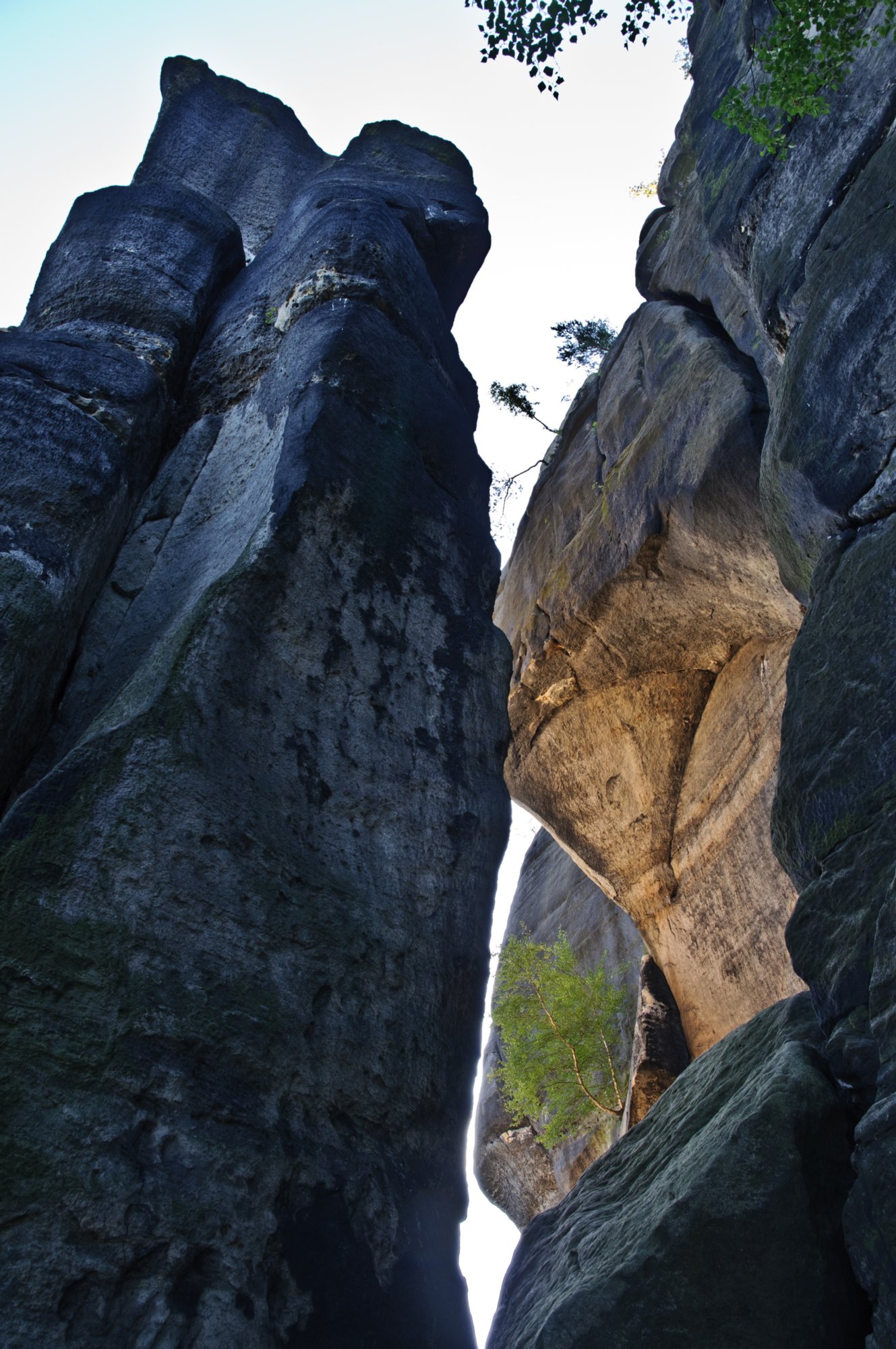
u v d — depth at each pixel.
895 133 7.56
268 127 13.70
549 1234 6.45
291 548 6.65
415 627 7.09
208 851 5.38
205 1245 4.45
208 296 9.61
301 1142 4.98
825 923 5.48
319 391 7.55
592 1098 15.05
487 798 6.82
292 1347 4.47
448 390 9.01
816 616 6.62
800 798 6.00
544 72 7.84
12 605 6.09
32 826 4.99
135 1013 4.74
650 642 13.88
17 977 4.55
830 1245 4.56
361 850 6.07
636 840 14.48
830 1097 4.86
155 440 8.05
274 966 5.30
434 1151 5.56
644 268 15.05
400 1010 5.72
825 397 7.11
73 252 9.38
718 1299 4.51
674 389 12.56
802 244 8.10
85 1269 4.14
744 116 7.71
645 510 12.52
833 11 7.64
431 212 11.57
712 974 13.16
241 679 6.05
